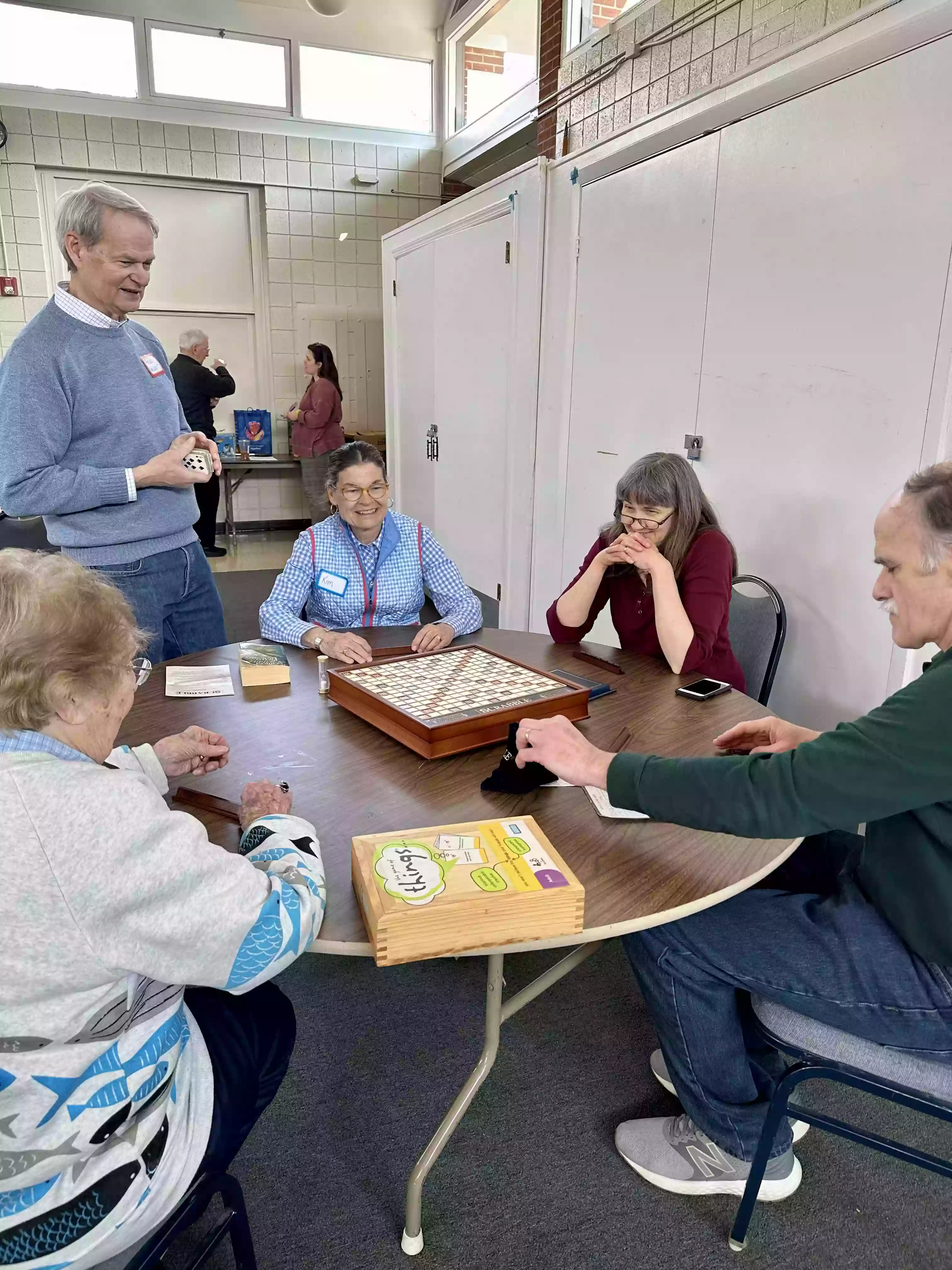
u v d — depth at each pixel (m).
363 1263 1.22
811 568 2.44
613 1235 1.27
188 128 6.23
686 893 0.97
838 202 2.23
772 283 2.48
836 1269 1.22
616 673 1.77
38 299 6.24
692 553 1.93
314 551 2.06
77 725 0.78
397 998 1.78
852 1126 1.08
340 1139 1.43
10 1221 0.72
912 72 1.99
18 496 1.85
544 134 4.02
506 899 0.86
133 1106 0.79
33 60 5.87
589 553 2.15
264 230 6.76
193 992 1.03
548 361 3.79
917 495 0.99
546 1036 1.67
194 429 6.02
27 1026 0.71
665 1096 1.53
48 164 6.02
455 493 4.88
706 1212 1.30
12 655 0.72
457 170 6.58
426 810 1.15
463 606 2.08
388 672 1.57
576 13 3.70
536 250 3.72
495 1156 1.40
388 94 6.67
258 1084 1.00
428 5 6.34
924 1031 1.01
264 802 1.08
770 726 1.31
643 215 3.05
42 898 0.68
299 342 7.01
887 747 0.93
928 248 2.00
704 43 2.83
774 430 2.53
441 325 4.82
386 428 5.94
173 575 2.15
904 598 1.02
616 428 3.34
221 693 1.61
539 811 1.16
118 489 1.95
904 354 2.10
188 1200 0.87
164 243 6.59
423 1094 1.52
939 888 1.00
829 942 1.09
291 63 6.32
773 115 2.41
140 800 0.74
